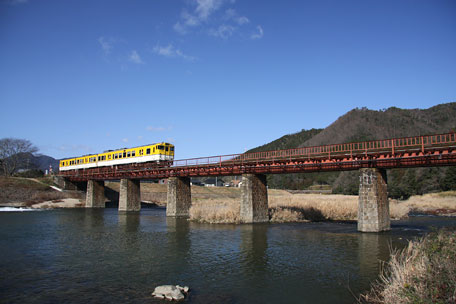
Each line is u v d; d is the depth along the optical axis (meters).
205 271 18.69
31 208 68.44
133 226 38.88
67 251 24.17
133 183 66.75
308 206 49.00
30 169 110.94
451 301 9.02
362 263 20.31
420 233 31.69
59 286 16.03
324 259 21.45
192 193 97.25
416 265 11.58
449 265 10.44
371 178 32.75
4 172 105.19
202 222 42.91
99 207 77.31
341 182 127.94
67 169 92.19
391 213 49.31
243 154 44.88
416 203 69.81
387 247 25.11
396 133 194.12
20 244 26.98
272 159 42.41
